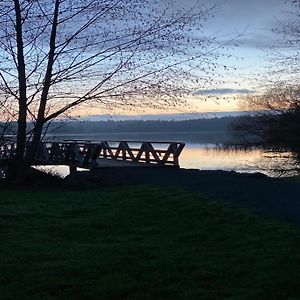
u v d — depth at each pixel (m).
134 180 16.59
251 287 5.77
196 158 41.28
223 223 9.27
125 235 8.71
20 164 15.98
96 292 5.70
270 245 7.47
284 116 27.27
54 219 10.23
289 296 5.50
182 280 6.07
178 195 12.52
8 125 13.59
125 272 6.37
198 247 7.60
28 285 5.94
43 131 14.92
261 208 10.48
